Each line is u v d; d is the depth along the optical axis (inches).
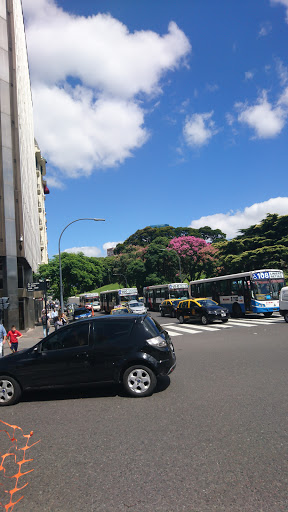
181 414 210.1
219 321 917.8
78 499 125.8
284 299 730.8
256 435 171.6
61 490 132.7
